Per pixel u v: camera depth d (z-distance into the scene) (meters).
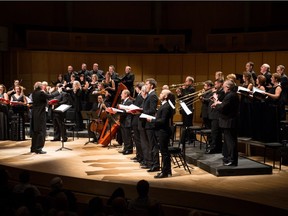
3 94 12.33
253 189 6.89
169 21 17.84
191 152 9.32
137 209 5.19
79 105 12.59
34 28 16.64
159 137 7.71
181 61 15.84
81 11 17.72
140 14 18.00
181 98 10.21
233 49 15.88
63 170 8.30
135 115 8.90
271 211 5.99
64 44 16.62
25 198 5.09
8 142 11.80
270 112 8.88
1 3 16.31
